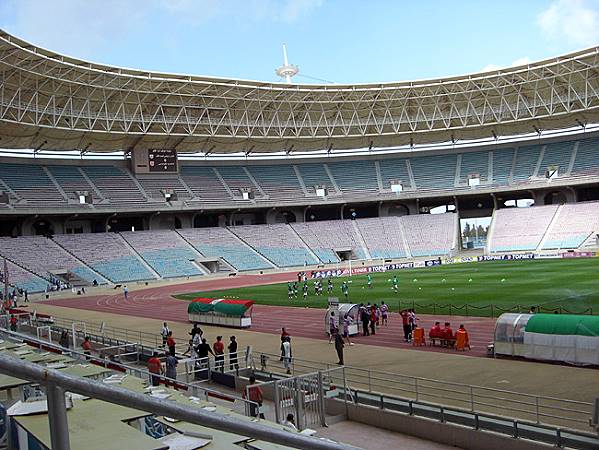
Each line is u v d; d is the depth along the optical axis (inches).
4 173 3405.5
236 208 3882.9
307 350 1115.3
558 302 1461.6
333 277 2918.3
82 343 1205.7
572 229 3373.5
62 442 96.3
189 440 267.9
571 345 837.8
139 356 1106.1
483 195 4055.1
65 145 3538.4
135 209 3570.4
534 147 4052.7
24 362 98.0
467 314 1412.4
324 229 4028.1
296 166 4323.3
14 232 3560.5
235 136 3681.1
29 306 2354.8
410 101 3769.7
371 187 4158.5
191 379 953.5
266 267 3587.6
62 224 3649.1
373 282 2439.7
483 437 575.8
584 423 583.2
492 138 4192.9
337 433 659.4
